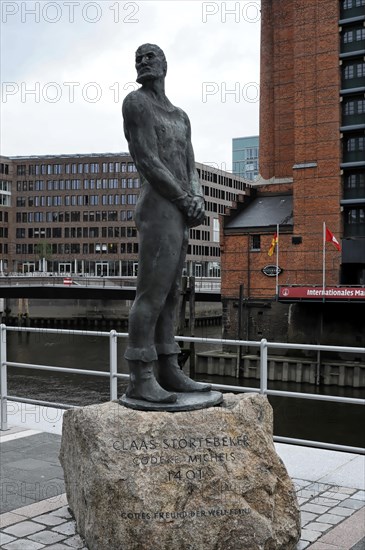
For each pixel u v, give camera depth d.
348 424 27.19
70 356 46.50
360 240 42.88
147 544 4.39
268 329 44.88
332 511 5.70
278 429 26.45
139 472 4.52
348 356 40.94
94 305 79.25
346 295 39.44
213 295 55.75
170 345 5.44
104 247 103.06
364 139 43.59
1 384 8.54
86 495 4.70
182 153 5.27
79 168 104.25
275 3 51.19
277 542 4.63
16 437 8.13
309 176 44.66
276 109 51.03
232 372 42.59
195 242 92.81
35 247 106.88
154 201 5.05
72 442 5.12
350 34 43.97
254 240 46.47
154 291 5.08
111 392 7.90
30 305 80.38
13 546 4.88
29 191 107.25
